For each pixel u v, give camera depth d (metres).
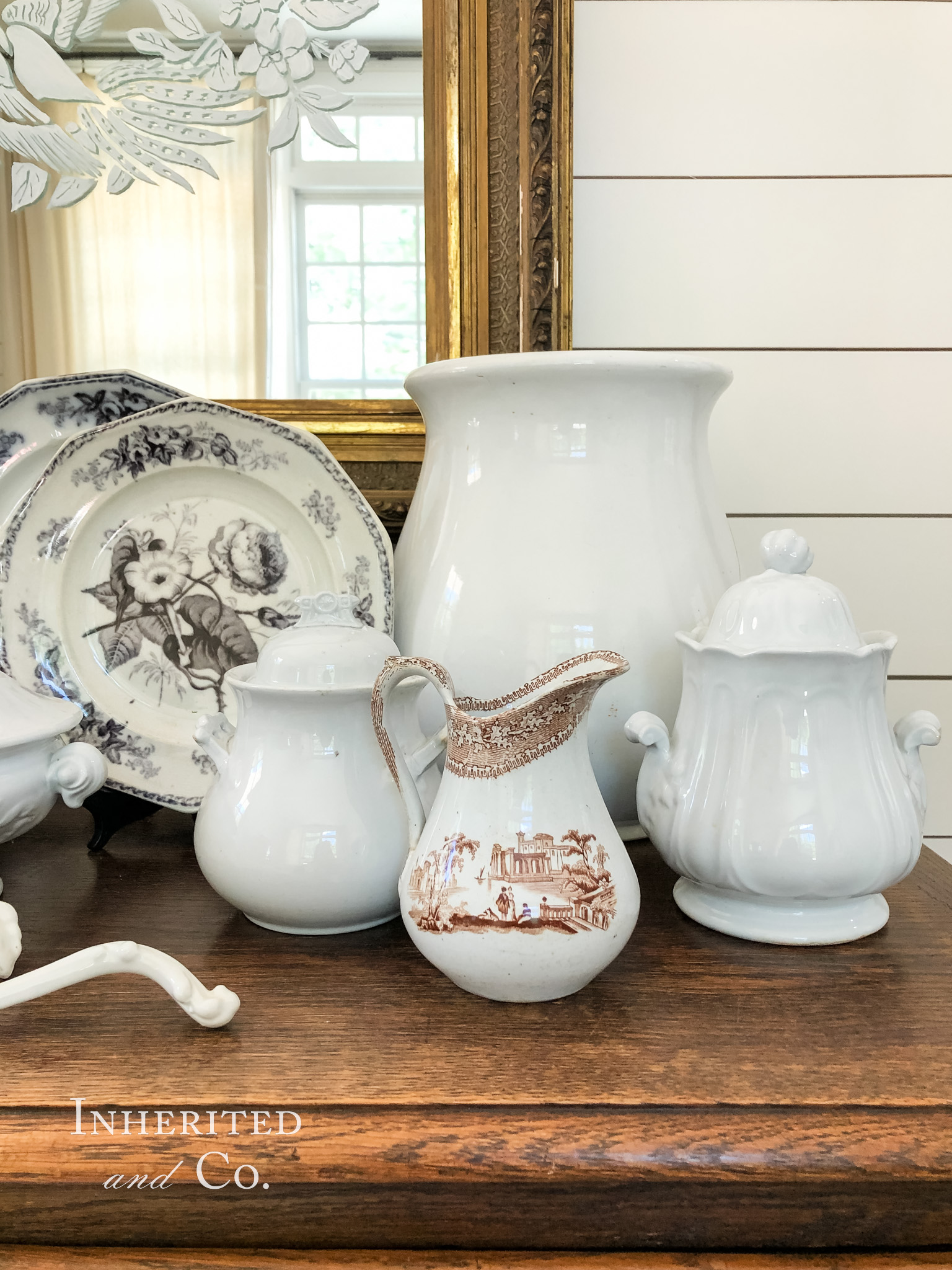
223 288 0.72
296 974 0.44
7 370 0.72
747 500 0.82
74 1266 0.33
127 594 0.64
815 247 0.79
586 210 0.79
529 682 0.46
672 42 0.77
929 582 0.83
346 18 0.71
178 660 0.65
